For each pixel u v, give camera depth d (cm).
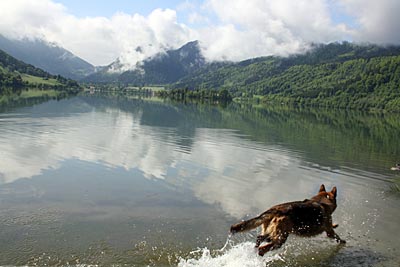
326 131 3272
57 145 1742
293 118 5122
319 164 1623
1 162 1341
